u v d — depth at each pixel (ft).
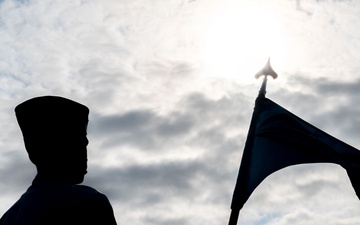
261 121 19.01
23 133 9.17
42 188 8.56
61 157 8.95
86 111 9.43
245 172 18.29
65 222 8.04
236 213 17.71
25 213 8.32
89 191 8.45
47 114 9.01
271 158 18.40
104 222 8.15
